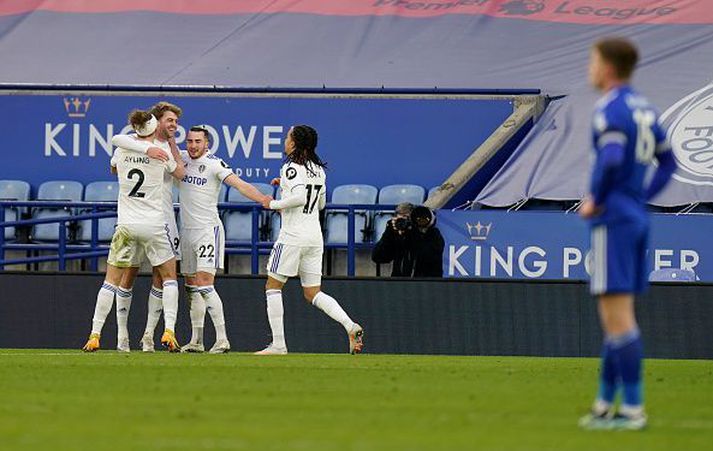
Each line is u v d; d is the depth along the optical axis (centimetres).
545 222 6331
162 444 2352
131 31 8206
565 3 8094
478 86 7494
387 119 7319
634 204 2584
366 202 7094
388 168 7275
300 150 5091
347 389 3488
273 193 7106
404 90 7325
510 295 6062
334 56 7869
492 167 7050
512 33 7875
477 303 6081
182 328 6178
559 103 7256
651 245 6356
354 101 7338
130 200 5109
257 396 3272
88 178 7425
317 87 7462
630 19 7831
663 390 3616
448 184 6888
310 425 2673
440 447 2342
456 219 6381
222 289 6188
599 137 2562
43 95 7494
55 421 2706
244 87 7419
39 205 6438
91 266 6556
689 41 7512
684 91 7150
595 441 2447
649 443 2427
